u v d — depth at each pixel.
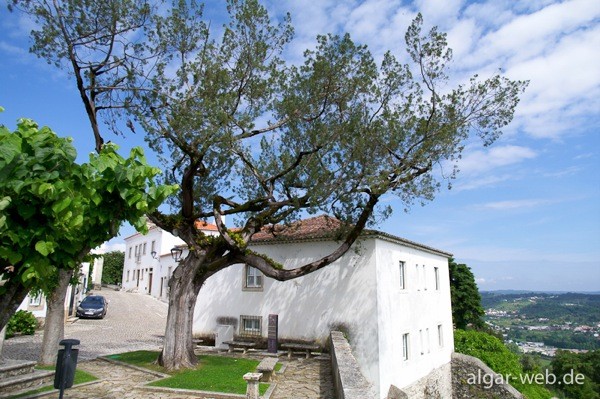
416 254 19.41
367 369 14.55
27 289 4.30
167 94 11.05
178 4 11.09
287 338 16.50
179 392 9.66
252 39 11.36
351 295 15.55
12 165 3.58
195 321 19.20
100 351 16.39
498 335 37.50
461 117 11.54
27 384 9.58
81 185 4.02
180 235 12.73
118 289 55.50
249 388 8.52
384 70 11.77
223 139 10.49
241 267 18.53
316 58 11.38
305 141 11.96
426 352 19.17
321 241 16.78
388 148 11.80
